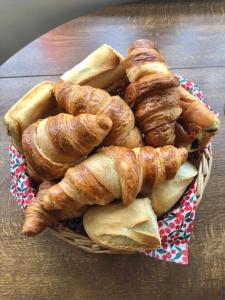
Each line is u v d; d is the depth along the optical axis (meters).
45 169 0.28
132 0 0.51
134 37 0.42
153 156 0.27
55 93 0.31
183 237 0.28
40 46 0.42
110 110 0.28
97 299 0.28
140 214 0.26
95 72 0.33
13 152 0.33
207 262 0.29
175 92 0.30
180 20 0.43
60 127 0.27
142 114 0.29
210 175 0.33
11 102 0.38
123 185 0.26
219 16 0.43
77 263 0.29
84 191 0.26
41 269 0.29
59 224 0.28
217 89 0.37
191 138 0.30
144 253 0.28
